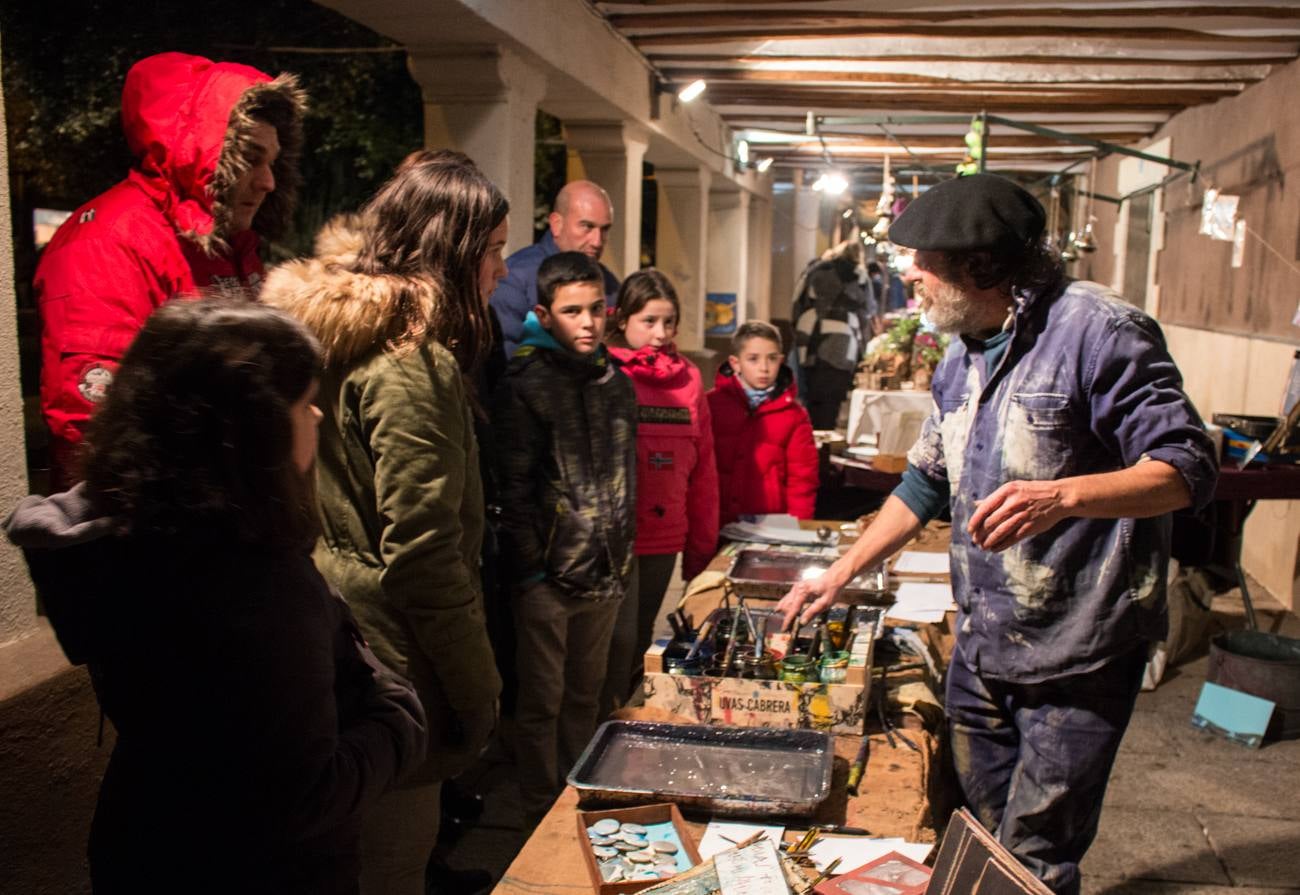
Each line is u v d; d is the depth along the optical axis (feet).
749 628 7.89
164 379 3.88
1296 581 17.87
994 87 23.98
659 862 5.42
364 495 6.06
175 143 7.45
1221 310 23.09
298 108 8.13
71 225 7.53
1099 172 37.09
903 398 17.84
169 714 3.98
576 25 17.94
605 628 10.08
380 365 5.89
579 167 23.73
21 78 25.23
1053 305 6.79
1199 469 6.23
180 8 26.25
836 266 25.50
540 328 9.62
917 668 8.21
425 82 16.02
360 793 4.39
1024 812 7.23
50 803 7.32
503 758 12.03
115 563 3.93
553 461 9.49
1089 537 6.82
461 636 6.10
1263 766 12.48
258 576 4.01
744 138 30.09
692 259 32.86
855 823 5.90
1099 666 6.89
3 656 7.43
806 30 19.62
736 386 13.64
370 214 6.62
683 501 11.69
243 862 4.13
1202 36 18.52
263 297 6.28
